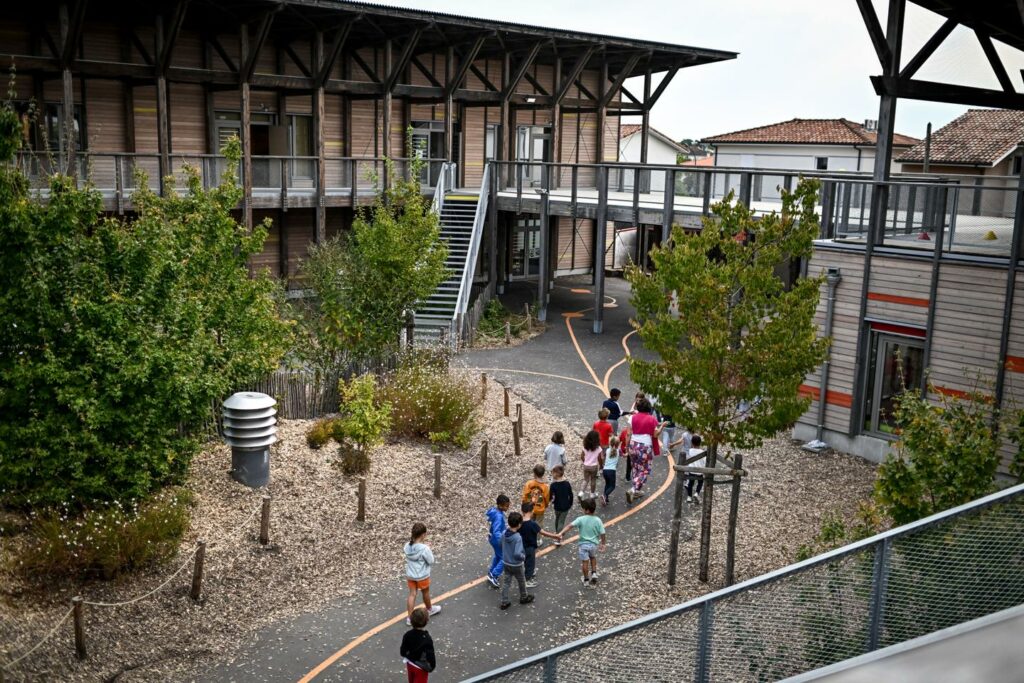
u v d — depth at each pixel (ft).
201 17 98.27
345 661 38.47
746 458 61.98
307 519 50.67
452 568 47.29
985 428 36.94
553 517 53.88
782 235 42.14
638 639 25.57
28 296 42.80
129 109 97.14
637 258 155.53
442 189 108.47
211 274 57.67
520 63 126.82
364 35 110.83
